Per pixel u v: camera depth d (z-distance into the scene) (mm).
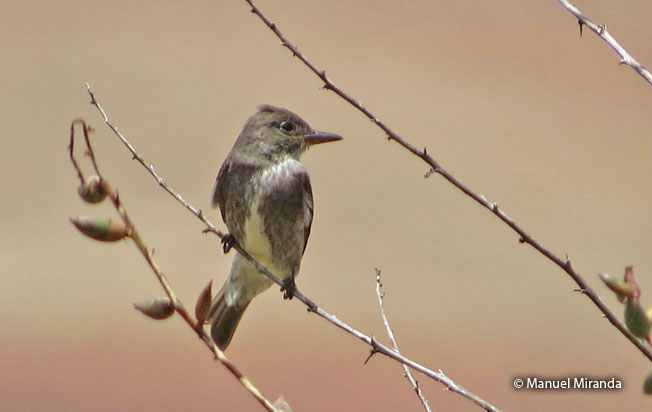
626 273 6309
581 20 7027
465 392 7301
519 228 7160
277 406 6578
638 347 6414
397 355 7527
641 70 6789
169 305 6512
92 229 6336
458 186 7348
